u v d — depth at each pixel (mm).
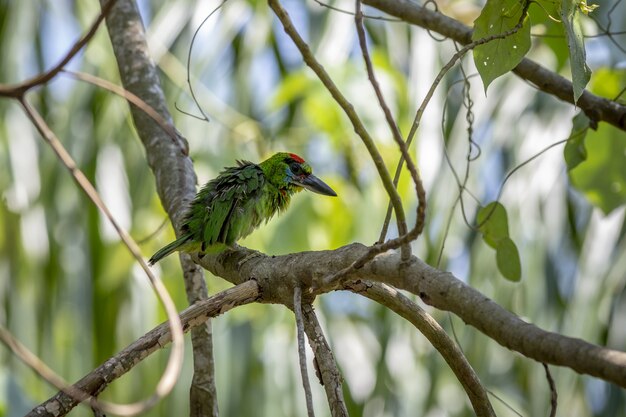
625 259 11023
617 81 7680
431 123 10742
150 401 3736
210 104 10289
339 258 5055
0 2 11766
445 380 12062
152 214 9742
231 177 7605
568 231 11305
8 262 11281
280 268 5410
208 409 6344
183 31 11086
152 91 7574
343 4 11164
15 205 11227
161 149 7328
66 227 11398
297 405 11609
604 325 11180
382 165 4410
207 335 6449
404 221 4492
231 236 6605
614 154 7305
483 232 6336
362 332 12391
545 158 11164
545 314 11102
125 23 7934
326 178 8883
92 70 11414
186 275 7023
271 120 11297
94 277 11383
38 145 11430
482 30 5531
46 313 11391
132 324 11406
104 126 11453
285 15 4469
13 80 11562
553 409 4672
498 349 12180
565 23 5352
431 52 10938
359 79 8906
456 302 4160
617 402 12758
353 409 12109
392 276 4484
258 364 11641
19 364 11078
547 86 7051
